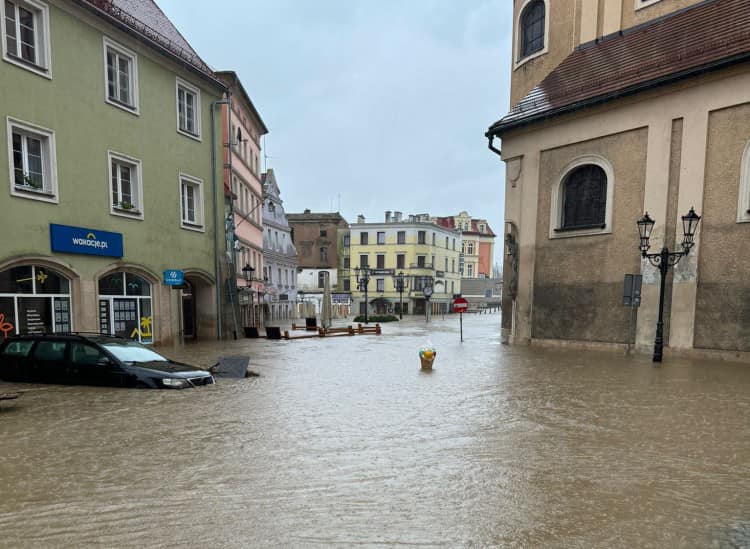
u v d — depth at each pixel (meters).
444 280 70.75
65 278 13.86
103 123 14.98
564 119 16.72
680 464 4.95
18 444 5.54
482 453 5.30
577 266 16.55
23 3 12.74
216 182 20.47
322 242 70.25
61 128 13.60
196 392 8.65
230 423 6.52
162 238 17.42
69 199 13.81
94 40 14.69
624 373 11.11
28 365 9.40
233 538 3.38
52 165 13.33
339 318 58.50
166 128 17.69
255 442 5.66
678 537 3.42
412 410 7.37
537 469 4.80
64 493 4.15
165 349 16.88
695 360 13.27
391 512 3.81
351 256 68.25
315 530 3.50
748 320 12.74
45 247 13.05
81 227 14.12
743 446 5.55
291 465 4.89
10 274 12.42
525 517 3.73
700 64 13.21
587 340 16.30
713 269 13.34
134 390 8.62
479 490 4.26
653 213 14.52
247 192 32.72
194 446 5.49
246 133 31.94
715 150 13.33
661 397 8.37
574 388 9.25
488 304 79.06
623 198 15.32
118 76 15.84
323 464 4.92
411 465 4.91
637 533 3.48
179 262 18.30
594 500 4.06
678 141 14.06
